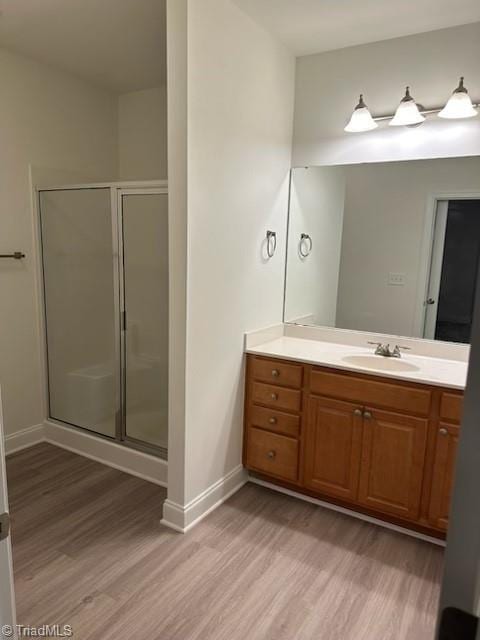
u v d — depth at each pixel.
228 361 2.56
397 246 2.75
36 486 2.74
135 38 2.73
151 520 2.42
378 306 2.84
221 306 2.44
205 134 2.16
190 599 1.88
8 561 0.81
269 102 2.67
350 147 2.81
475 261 2.54
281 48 2.72
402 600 1.91
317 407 2.51
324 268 2.97
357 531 2.38
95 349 3.11
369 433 2.37
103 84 3.51
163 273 2.76
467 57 2.44
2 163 2.97
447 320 2.64
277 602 1.88
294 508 2.58
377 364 2.62
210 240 2.29
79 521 2.40
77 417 3.29
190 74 2.02
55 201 3.14
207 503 2.50
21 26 2.58
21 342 3.21
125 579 1.98
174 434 2.30
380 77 2.67
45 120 3.20
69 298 3.18
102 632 1.71
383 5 2.25
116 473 2.92
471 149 2.49
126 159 3.79
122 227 2.88
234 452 2.72
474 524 0.53
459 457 0.53
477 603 0.54
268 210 2.79
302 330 3.07
